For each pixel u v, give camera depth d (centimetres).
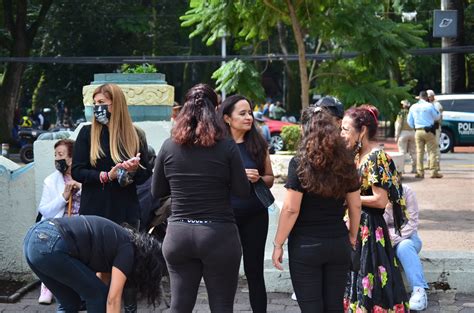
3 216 1075
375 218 825
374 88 1830
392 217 917
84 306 810
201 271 717
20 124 4256
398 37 1772
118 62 3728
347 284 834
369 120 817
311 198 706
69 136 1124
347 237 724
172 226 708
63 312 733
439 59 5119
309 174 693
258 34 1772
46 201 961
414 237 941
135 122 1141
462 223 1491
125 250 685
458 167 2636
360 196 793
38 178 1067
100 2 5278
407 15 3988
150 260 695
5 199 1073
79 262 682
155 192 734
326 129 696
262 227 840
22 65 4119
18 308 963
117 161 843
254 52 1911
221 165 702
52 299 985
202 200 699
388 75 2222
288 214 710
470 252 1056
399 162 2277
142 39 5484
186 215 702
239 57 1911
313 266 711
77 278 679
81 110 5809
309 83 1883
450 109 3456
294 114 5672
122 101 854
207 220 699
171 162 709
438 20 3194
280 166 2109
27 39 4125
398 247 921
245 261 847
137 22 5244
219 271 705
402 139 2353
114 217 849
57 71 5584
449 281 1022
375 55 1733
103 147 846
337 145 694
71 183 945
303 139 704
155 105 1209
